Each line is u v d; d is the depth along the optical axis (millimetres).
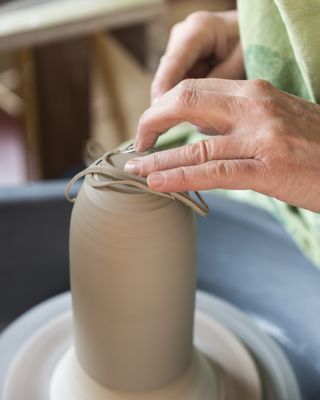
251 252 901
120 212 555
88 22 1132
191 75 848
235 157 526
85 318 614
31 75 1428
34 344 756
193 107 530
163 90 756
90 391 663
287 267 876
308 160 525
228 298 948
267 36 712
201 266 951
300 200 546
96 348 627
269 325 914
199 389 691
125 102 1763
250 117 531
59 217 897
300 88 738
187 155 524
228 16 858
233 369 750
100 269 571
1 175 1816
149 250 558
